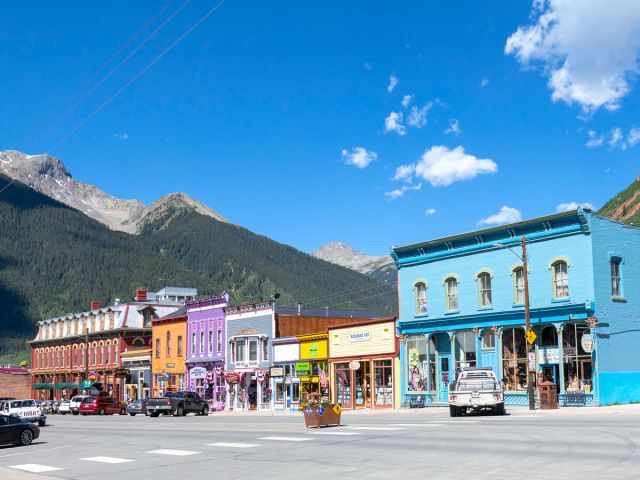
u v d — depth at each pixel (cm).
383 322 5206
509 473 1446
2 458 2353
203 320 7306
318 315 7112
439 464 1616
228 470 1719
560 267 4091
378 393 5212
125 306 8750
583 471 1423
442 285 4750
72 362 9556
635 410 3300
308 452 1967
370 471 1573
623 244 4100
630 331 4031
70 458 2219
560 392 3984
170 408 5584
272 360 6334
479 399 3372
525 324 4100
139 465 1922
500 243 4394
